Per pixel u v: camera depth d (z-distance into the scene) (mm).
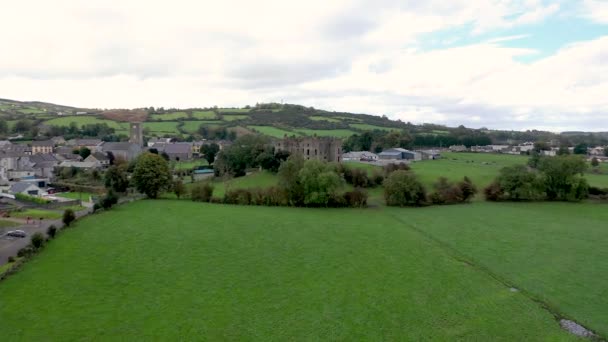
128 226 77562
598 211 101000
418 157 192875
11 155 153875
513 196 119938
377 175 133750
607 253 64812
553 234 76500
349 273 54750
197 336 38281
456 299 47031
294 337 38375
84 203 107375
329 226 81312
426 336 38875
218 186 135750
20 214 90875
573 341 38312
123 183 122688
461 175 144125
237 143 166125
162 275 53062
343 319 41875
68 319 41000
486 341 38188
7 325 39562
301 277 53156
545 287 50844
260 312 43188
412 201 110688
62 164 167750
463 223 85750
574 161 117438
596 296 48344
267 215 91562
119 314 42281
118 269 54812
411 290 49312
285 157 151750
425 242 70188
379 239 71688
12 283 49250
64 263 56438
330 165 114562
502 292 49156
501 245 68750
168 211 93688
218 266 56781
